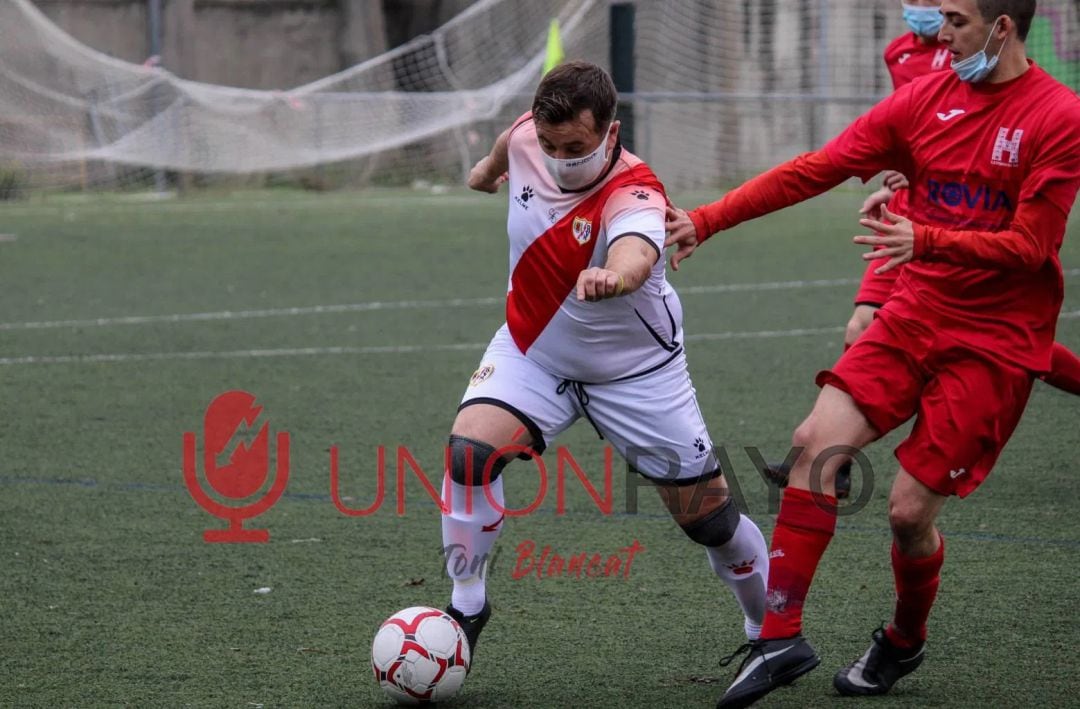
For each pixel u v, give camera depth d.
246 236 58.00
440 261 49.59
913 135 12.82
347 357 31.81
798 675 12.12
